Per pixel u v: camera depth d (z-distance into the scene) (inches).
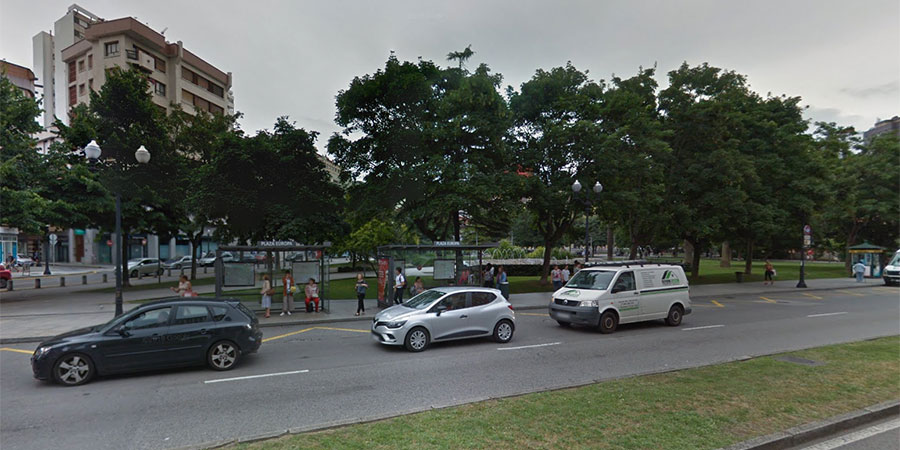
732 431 199.3
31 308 719.1
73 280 1321.4
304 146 919.7
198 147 1144.8
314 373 341.1
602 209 992.9
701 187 1074.7
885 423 223.9
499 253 1481.3
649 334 499.5
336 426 210.7
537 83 936.3
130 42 1903.3
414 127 850.8
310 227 907.4
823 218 1434.5
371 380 317.4
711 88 1098.1
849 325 546.0
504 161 892.6
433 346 443.2
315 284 680.4
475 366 356.2
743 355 381.4
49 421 244.7
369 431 202.2
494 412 225.1
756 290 1018.1
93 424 239.0
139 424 237.6
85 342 320.2
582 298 515.2
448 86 922.7
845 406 232.8
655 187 952.3
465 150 860.6
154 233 1107.9
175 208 1072.8
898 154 1496.1
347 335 515.5
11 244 1765.5
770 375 292.4
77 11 2122.3
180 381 322.7
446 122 828.0
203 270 1772.9
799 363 328.2
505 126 825.5
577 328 549.3
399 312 437.7
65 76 2063.2
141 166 975.6
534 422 210.1
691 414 219.5
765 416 217.6
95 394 293.0
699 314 663.1
